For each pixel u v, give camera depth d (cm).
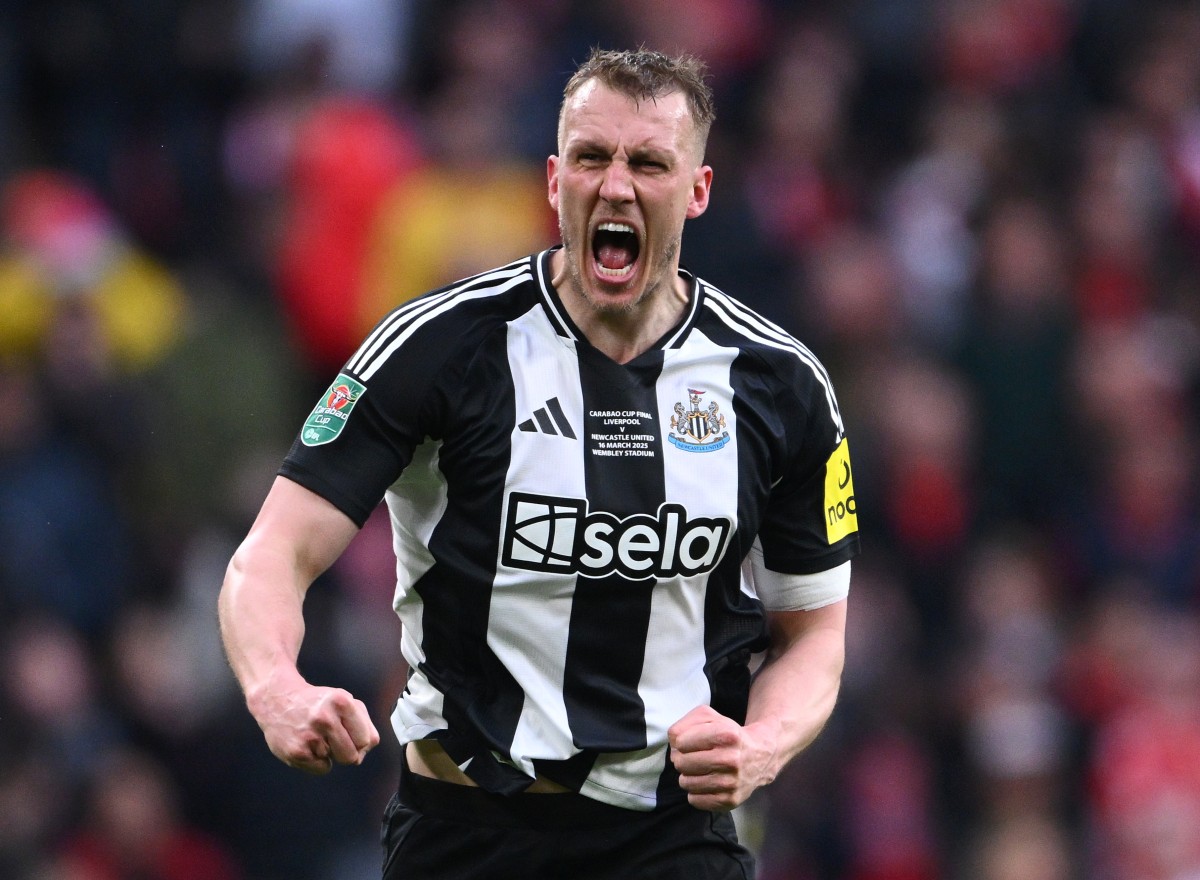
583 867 1364
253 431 2953
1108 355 3362
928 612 3098
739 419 1368
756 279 3178
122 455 2872
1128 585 3247
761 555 1438
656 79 1329
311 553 1301
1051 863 2934
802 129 3631
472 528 1325
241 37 3506
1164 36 4022
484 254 3178
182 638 2770
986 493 3247
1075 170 3728
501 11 3603
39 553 2742
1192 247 3828
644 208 1323
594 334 1355
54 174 3338
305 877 2636
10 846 2545
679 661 1361
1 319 2941
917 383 3195
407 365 1312
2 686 2627
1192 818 2936
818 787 2862
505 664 1332
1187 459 3416
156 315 3084
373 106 3288
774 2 3841
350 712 1190
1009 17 3938
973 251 3481
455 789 1364
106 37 3497
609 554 1327
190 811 2662
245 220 3200
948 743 3009
